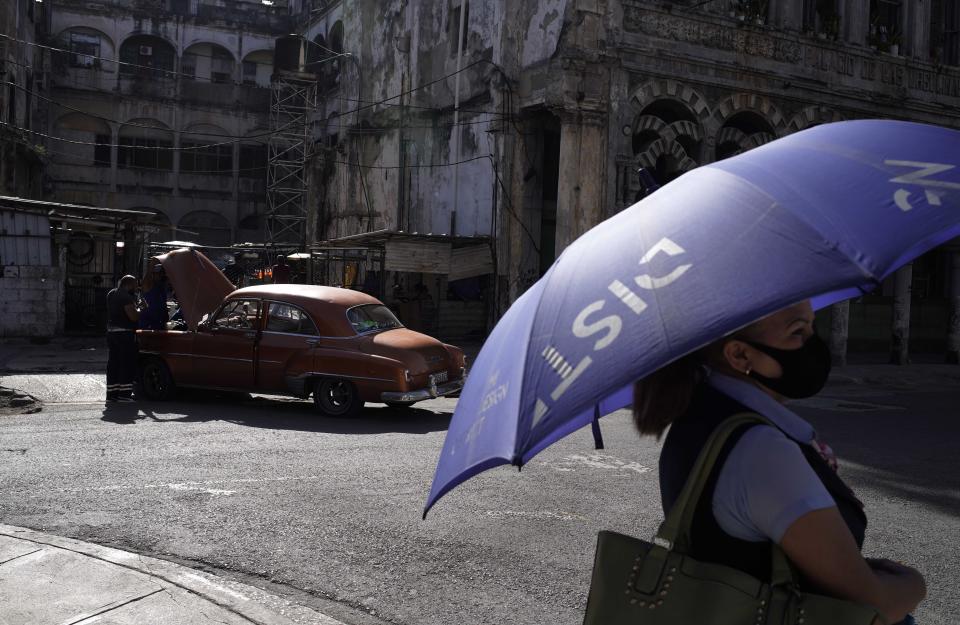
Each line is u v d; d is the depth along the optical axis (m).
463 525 5.97
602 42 20.53
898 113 24.75
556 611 4.47
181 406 11.35
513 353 1.59
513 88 22.75
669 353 1.29
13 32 34.81
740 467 1.49
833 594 1.45
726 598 1.45
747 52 22.20
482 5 24.36
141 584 4.59
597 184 20.62
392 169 29.97
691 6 21.61
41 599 4.35
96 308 21.52
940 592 4.86
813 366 1.61
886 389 17.14
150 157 46.72
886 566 1.65
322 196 37.06
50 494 6.60
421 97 28.25
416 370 10.45
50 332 19.64
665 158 21.97
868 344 25.55
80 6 45.72
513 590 4.76
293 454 8.22
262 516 6.10
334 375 10.55
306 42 39.91
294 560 5.21
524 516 6.23
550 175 23.66
